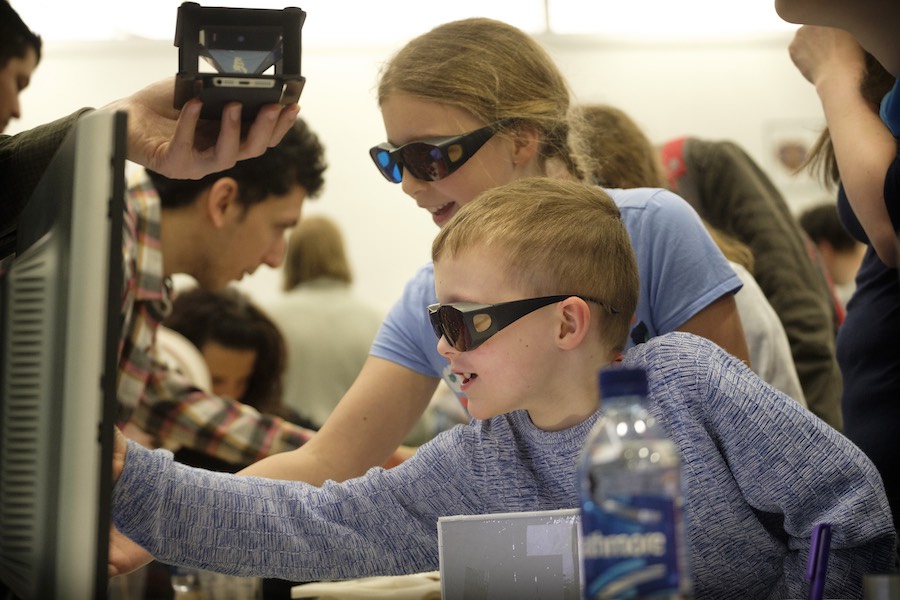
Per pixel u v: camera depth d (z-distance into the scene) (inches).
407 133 64.3
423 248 228.8
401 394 67.3
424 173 63.3
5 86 65.0
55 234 39.3
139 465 47.9
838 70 64.5
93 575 36.8
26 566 39.0
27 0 213.6
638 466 30.3
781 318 98.5
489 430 52.4
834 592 46.5
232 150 48.3
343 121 227.3
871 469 46.7
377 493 52.4
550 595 44.1
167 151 50.8
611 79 230.5
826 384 97.7
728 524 48.3
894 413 59.9
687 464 47.9
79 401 37.1
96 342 37.2
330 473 65.7
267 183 88.1
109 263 37.4
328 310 155.9
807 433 47.0
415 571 52.6
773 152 232.7
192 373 110.7
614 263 50.1
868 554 46.5
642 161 87.7
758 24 229.1
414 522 52.4
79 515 36.9
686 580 30.5
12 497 39.6
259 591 74.0
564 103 66.9
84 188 37.4
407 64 65.0
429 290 66.4
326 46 225.8
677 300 60.9
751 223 101.6
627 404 29.7
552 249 48.3
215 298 117.3
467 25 66.5
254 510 50.1
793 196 231.6
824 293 102.7
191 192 86.1
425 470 52.8
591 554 30.2
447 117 63.3
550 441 49.9
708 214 103.7
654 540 29.6
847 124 62.0
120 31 218.1
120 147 37.7
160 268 86.2
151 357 94.3
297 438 97.0
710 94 232.4
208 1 98.6
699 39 231.5
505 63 64.9
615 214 52.1
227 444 95.7
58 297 38.2
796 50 67.6
